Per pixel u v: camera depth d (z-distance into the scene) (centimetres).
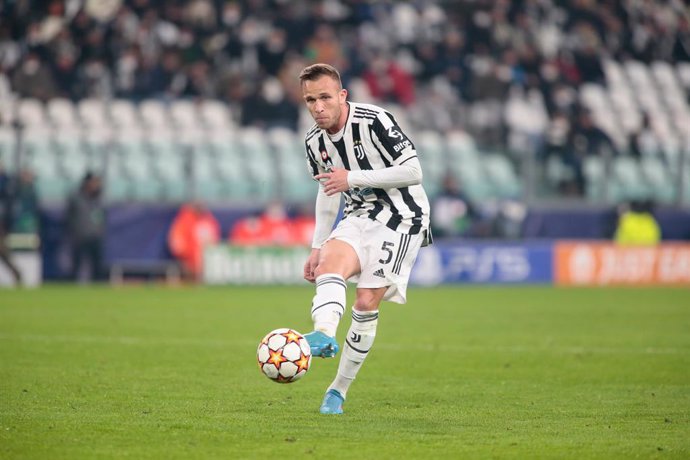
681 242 8712
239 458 1788
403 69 9962
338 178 2208
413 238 2298
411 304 6053
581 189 8688
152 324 4625
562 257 8238
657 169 9194
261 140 8638
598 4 11100
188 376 2977
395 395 2678
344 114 2262
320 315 2083
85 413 2277
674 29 11462
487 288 7588
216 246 7606
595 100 10431
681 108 10794
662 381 3000
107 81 9012
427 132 9225
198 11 9475
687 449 1911
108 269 7456
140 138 8288
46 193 7894
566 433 2086
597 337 4262
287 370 2023
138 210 7481
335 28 10019
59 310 5281
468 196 8712
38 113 8625
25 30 9262
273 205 7819
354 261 2217
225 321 4806
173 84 9112
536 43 10525
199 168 8300
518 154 8681
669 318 5153
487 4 10500
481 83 9569
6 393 2580
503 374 3138
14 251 7269
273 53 9425
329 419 2239
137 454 1814
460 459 1798
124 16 9362
